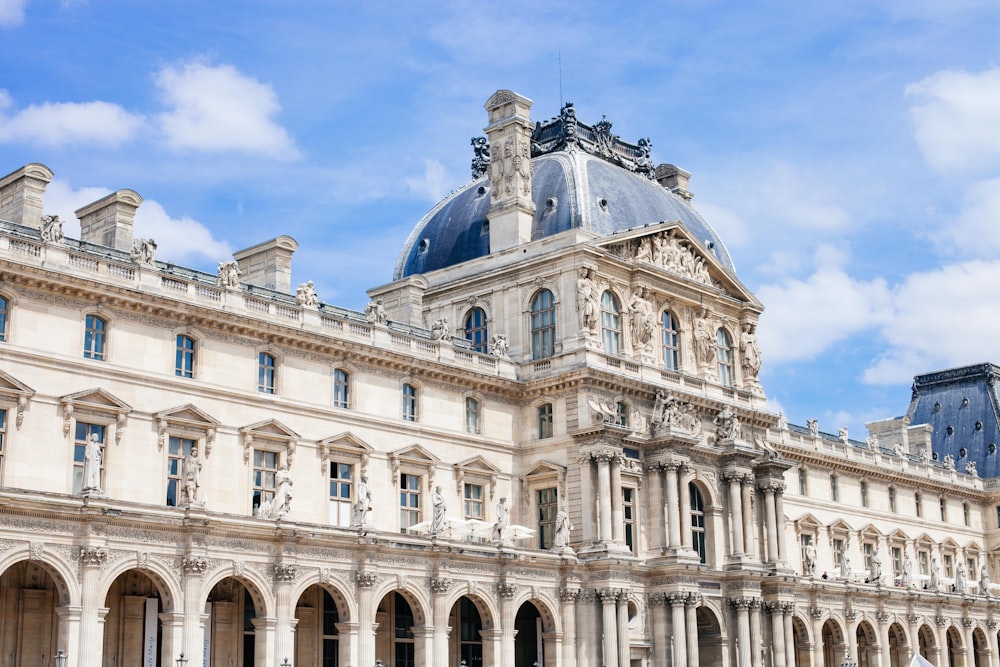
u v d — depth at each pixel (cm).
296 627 7831
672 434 9288
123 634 6912
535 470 9294
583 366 9106
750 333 10856
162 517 6562
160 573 6562
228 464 7638
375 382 8600
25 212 7456
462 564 8062
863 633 11881
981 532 14988
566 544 8725
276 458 7956
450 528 8344
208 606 7225
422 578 7806
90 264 7175
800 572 12169
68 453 6894
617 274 9744
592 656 8656
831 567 12525
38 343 6888
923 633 12612
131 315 7331
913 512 13962
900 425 15488
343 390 8444
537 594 8494
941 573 14125
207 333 7694
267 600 6994
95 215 8081
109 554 6366
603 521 8856
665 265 10119
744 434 10469
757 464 10288
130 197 7962
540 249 9775
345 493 8294
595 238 9656
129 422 7200
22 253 6881
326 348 8288
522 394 9512
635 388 9425
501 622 8231
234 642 7406
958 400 16112
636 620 9000
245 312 7875
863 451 13462
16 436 6700
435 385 8981
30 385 6812
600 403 9231
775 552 10138
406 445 8656
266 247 8881
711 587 9506
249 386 7856
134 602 6981
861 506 13188
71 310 7056
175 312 7488
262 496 7812
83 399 6988
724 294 10631
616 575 8750
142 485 7188
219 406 7656
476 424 9238
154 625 7019
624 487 9269
